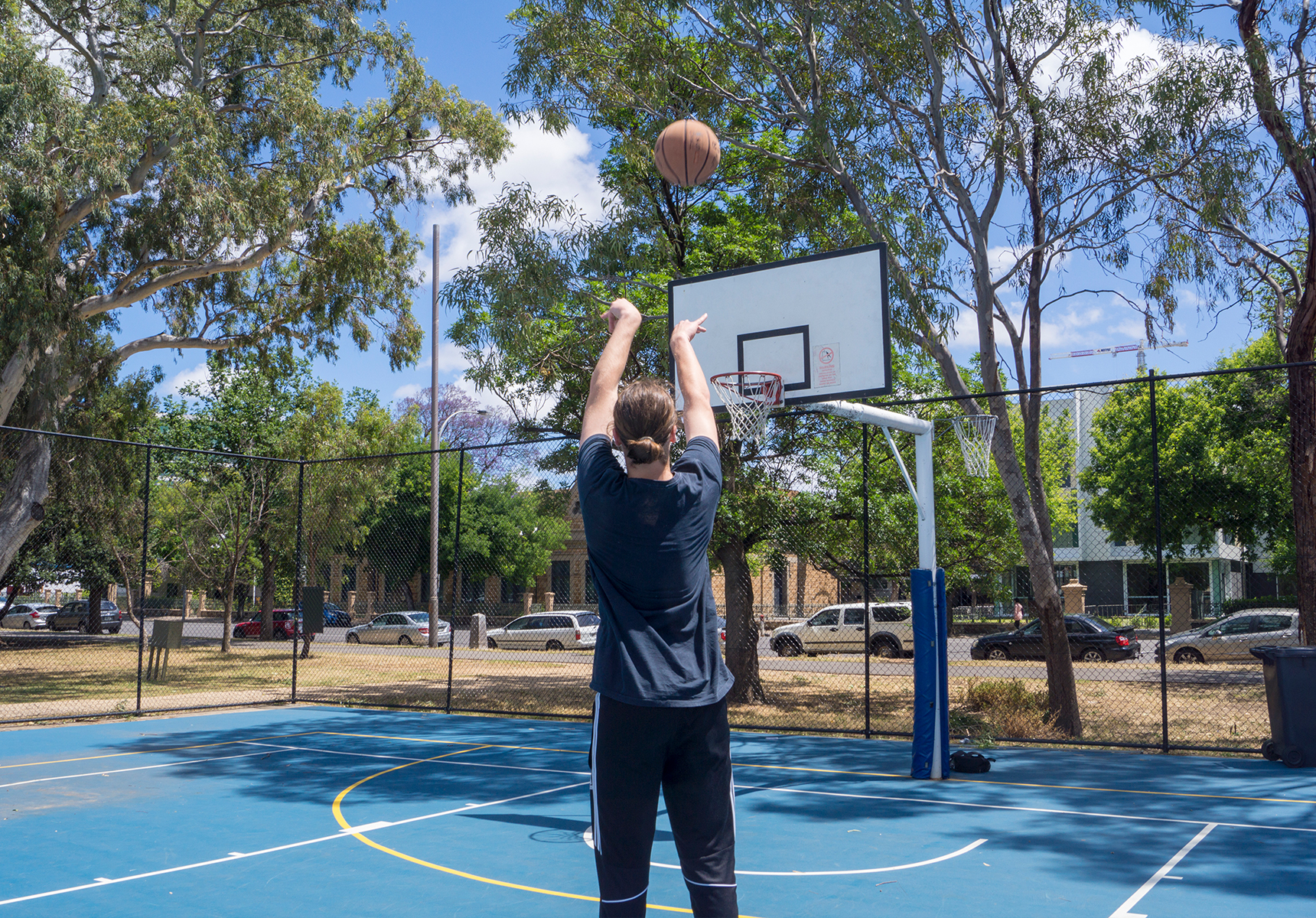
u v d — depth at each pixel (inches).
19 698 696.4
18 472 788.6
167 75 777.6
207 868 242.8
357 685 800.9
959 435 465.1
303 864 245.8
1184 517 1282.0
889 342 380.8
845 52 520.7
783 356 400.5
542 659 1088.2
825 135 497.0
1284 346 575.8
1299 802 322.0
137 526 1101.1
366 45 891.4
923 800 328.2
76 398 885.8
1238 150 474.0
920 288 503.8
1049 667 512.1
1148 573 1731.1
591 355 603.8
